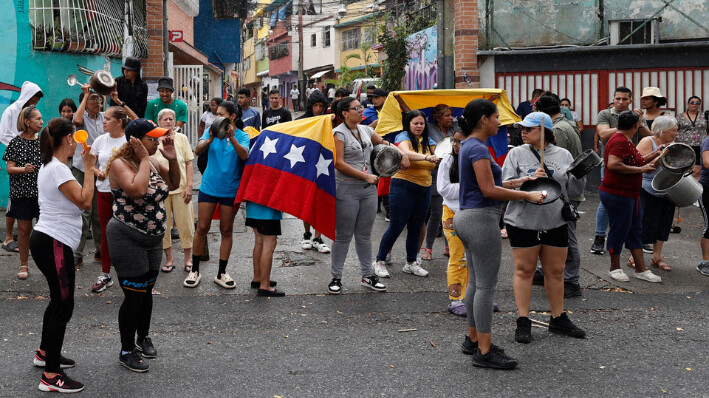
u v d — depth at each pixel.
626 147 7.25
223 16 24.11
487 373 4.92
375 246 9.13
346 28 47.28
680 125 10.92
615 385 4.70
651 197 7.95
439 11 14.93
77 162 8.16
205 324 6.03
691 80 13.89
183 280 7.43
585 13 14.58
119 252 4.82
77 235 4.79
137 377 4.79
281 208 6.71
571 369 5.00
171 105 9.72
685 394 4.54
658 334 5.82
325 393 4.53
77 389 4.52
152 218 4.86
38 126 7.41
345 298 6.89
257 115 11.66
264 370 4.94
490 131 4.95
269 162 6.82
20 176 7.28
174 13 19.11
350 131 7.02
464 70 14.51
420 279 7.63
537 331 5.90
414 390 4.59
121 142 6.93
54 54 11.22
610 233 7.52
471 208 4.94
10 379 4.72
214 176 7.09
